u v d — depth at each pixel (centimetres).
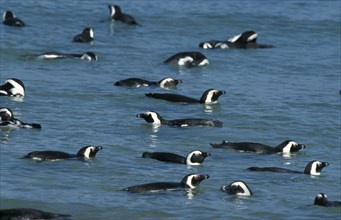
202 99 3459
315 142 3088
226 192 2495
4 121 2983
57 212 2322
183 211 2359
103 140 2930
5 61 3988
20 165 2630
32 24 4781
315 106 3512
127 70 3975
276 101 3547
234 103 3491
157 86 3684
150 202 2402
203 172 2662
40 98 3400
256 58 4328
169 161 2728
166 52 4372
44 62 3997
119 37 4634
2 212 2219
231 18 5138
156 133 3047
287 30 4984
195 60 4109
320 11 5388
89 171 2616
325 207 2431
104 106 3356
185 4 5369
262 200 2467
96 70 3925
